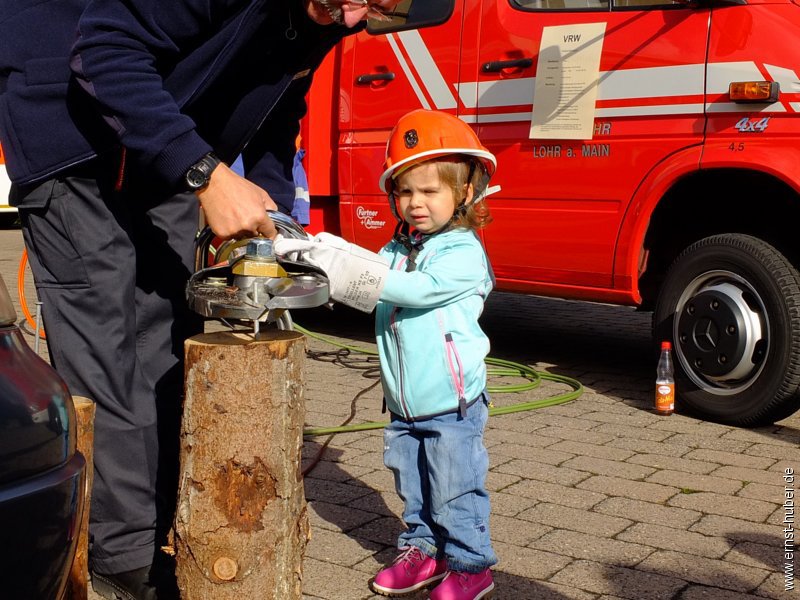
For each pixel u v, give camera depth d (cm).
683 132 480
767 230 484
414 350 280
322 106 641
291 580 222
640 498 372
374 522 346
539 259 543
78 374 264
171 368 285
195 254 262
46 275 265
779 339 449
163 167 214
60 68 239
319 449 428
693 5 473
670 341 493
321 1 218
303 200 626
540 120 526
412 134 279
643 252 512
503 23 545
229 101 242
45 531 147
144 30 214
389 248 302
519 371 580
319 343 668
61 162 243
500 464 411
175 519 223
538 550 323
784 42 449
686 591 294
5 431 142
